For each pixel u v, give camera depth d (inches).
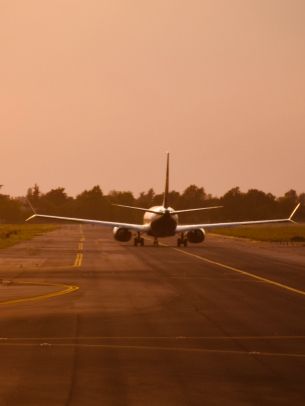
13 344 1589.6
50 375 1279.5
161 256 4798.2
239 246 6259.8
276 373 1300.4
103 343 1603.1
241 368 1342.3
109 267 3853.3
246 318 1989.4
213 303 2325.3
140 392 1162.6
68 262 4244.6
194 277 3265.3
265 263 4168.3
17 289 2758.4
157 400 1114.7
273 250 5615.2
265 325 1863.9
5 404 1084.5
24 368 1338.6
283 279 3176.7
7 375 1279.5
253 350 1521.9
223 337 1679.4
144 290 2719.0
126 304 2297.0
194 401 1109.7
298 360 1416.1
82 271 3604.8
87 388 1186.0
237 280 3129.9
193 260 4407.0
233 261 4328.3
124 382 1230.3
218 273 3484.3
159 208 6200.8
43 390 1171.3
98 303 2325.3
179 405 1087.6
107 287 2832.2
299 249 5782.5
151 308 2201.0
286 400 1115.9
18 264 4092.0
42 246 6210.6
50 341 1628.9
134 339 1653.5
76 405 1081.4
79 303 2325.3
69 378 1257.4
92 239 7869.1
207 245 6446.9
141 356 1456.7
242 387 1196.5
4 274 3437.5
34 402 1095.6
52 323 1898.4
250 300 2409.0
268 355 1467.8
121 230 6205.7
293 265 4018.2
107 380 1244.5
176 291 2687.0
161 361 1406.3
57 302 2352.4
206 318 1989.4
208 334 1722.4
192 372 1309.1
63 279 3171.8
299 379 1253.7
